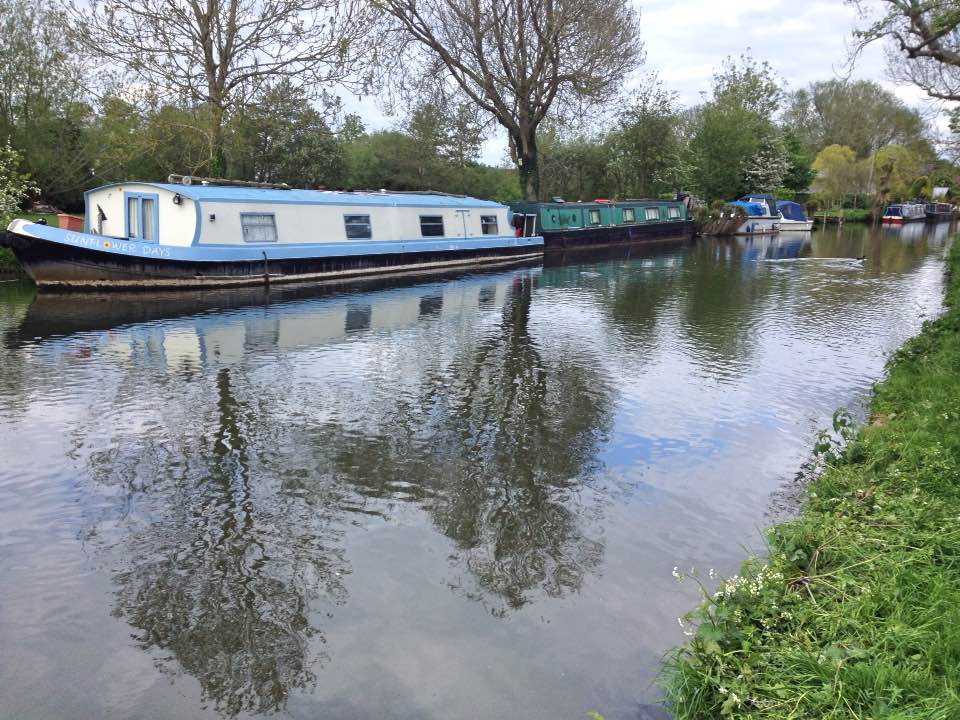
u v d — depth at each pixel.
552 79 29.98
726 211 41.88
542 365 11.16
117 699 3.94
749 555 5.44
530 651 4.32
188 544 5.56
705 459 7.39
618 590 4.97
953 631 3.61
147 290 17.05
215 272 17.78
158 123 21.98
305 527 5.85
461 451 7.54
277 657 4.28
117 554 5.41
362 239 21.22
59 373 10.27
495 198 42.47
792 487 6.72
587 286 20.56
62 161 22.52
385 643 4.40
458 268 24.50
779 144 48.69
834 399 9.44
